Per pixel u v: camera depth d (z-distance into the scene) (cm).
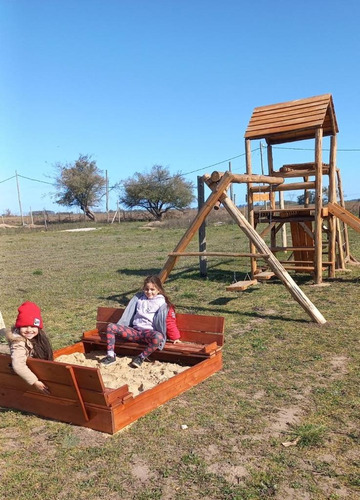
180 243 919
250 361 599
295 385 515
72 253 2184
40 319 457
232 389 510
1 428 438
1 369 471
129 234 3466
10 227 4938
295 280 1173
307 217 1126
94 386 412
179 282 1221
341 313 817
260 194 1205
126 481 346
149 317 602
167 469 358
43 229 4569
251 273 1194
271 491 327
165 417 445
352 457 367
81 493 334
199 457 374
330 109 1126
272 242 1306
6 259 2034
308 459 366
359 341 659
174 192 6197
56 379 431
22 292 1179
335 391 493
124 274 1415
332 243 1163
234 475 349
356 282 1098
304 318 796
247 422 432
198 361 565
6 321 879
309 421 429
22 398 471
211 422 433
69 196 6806
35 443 407
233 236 2680
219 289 1100
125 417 427
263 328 750
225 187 854
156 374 538
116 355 626
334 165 1181
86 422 429
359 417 433
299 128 1080
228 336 714
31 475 358
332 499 317
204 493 328
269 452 378
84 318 872
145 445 395
